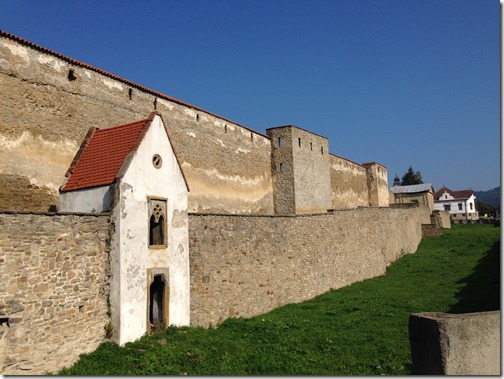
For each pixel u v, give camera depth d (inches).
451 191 3777.1
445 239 1440.7
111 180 428.1
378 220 1101.7
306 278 782.5
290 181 1169.4
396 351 439.8
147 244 446.6
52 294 363.9
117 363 372.8
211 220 578.6
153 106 777.6
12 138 530.3
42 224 362.3
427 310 619.5
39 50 577.3
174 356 395.2
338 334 512.4
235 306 601.3
